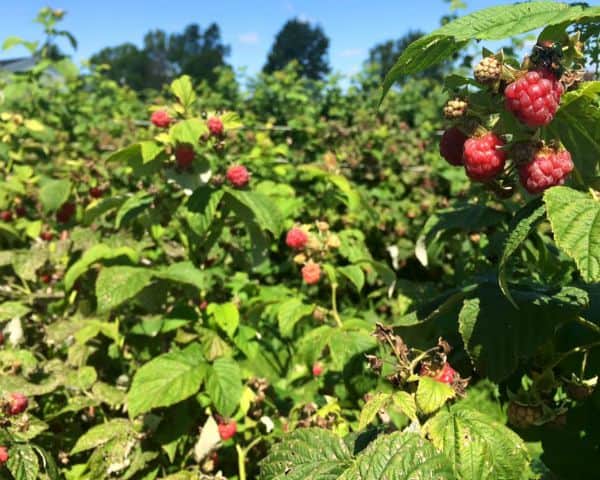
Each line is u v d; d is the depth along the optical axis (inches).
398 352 55.7
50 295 128.1
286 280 195.3
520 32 49.3
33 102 252.2
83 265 110.5
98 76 342.6
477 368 61.0
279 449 61.4
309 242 109.3
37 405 99.9
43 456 84.4
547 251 91.4
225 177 108.0
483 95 56.2
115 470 94.2
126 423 98.0
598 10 47.4
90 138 271.9
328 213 177.3
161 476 104.0
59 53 277.3
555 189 50.5
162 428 97.7
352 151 264.7
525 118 50.3
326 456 59.2
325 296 182.7
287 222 145.9
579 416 66.4
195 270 103.8
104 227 137.2
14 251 135.2
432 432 51.4
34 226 149.9
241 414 99.3
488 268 100.0
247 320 116.3
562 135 55.7
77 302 127.1
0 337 114.3
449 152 60.2
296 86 323.3
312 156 280.1
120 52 2268.7
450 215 99.1
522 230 52.3
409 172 251.9
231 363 97.0
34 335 130.4
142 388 90.7
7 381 97.0
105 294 97.7
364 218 220.8
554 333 60.7
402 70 57.4
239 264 137.7
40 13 240.4
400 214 226.1
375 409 54.7
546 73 50.5
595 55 60.9
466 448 49.7
